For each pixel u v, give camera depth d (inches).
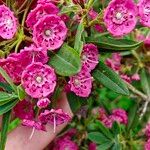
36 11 4.0
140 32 6.1
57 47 4.0
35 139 4.9
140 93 6.1
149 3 4.1
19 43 4.1
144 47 6.0
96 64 4.3
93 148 5.9
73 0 4.2
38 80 3.9
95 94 5.9
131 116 6.1
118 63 6.0
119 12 4.0
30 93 3.9
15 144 4.9
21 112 4.4
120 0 4.0
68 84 4.3
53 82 3.9
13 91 4.1
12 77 4.1
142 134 6.1
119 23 4.0
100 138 5.6
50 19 3.9
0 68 3.9
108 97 6.7
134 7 4.0
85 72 4.2
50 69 3.9
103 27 4.5
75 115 5.9
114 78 4.4
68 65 4.0
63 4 4.2
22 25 4.1
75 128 5.9
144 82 6.2
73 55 4.0
